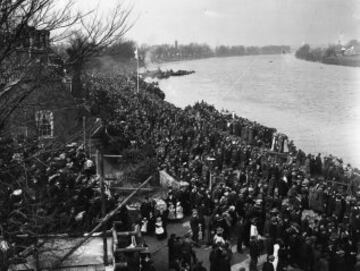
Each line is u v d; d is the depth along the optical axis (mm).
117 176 23953
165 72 155000
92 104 27625
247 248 20406
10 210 10141
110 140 27391
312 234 19219
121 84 76000
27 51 8453
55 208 11609
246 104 81250
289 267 18781
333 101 82125
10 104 8734
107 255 13727
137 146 28516
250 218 20484
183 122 45469
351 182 28219
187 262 17188
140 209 21781
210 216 21562
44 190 11547
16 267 11195
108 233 15477
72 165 19375
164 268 18422
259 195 23062
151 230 21438
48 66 8664
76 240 13422
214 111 56562
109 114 38031
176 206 23141
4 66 8656
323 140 48719
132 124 38562
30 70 8578
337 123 59250
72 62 8438
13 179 10031
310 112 69688
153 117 46250
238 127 45406
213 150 34812
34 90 8977
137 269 15383
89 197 17078
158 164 27469
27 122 9398
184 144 37875
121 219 18781
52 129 10148
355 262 18266
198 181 25031
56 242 11773
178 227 22531
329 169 31078
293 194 25188
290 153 35250
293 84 116062
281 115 67188
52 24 8195
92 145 24594
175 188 24156
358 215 21281
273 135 40094
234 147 34406
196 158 30875
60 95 9492
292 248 18562
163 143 33438
